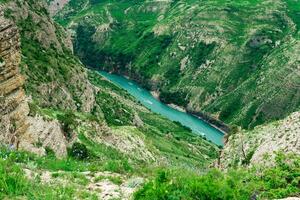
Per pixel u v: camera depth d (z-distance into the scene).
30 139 37.34
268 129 59.38
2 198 15.95
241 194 16.97
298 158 19.83
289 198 15.83
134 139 91.81
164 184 16.27
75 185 19.81
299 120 49.91
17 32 38.84
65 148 43.81
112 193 19.17
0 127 33.81
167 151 140.62
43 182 19.28
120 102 187.62
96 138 63.53
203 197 15.97
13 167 19.39
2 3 122.38
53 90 105.25
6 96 36.16
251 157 54.22
